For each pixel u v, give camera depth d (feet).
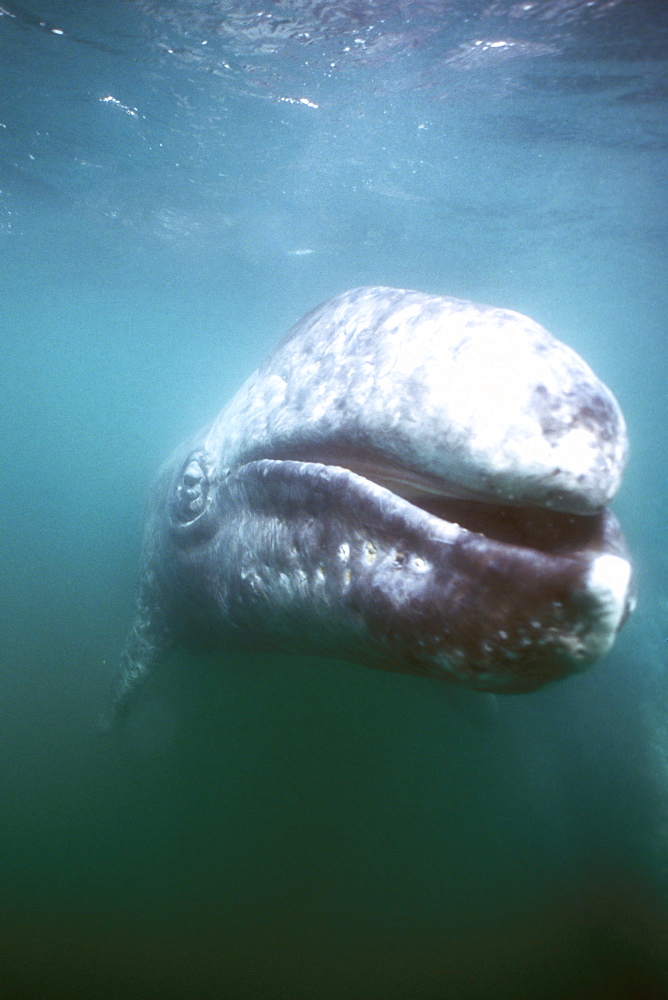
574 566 5.37
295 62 32.53
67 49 32.86
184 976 14.19
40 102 38.24
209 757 20.74
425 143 39.70
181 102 36.96
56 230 61.67
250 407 10.69
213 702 22.08
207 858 17.71
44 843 17.93
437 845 18.53
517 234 54.13
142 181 48.24
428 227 52.80
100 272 76.28
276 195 48.39
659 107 35.19
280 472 8.77
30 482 81.00
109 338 125.39
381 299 8.53
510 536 6.19
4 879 16.71
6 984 13.58
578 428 5.86
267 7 28.43
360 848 18.21
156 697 21.40
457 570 6.01
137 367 170.60
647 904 16.52
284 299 78.54
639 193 45.91
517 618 5.56
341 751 21.03
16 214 58.29
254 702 21.94
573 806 19.76
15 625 30.94
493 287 71.15
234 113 37.70
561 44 30.14
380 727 21.83
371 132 38.81
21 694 25.02
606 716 20.90
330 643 8.45
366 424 7.24
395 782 20.18
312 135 39.55
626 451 5.98
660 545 31.53
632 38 29.55
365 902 16.58
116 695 18.11
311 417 8.36
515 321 6.69
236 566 10.37
